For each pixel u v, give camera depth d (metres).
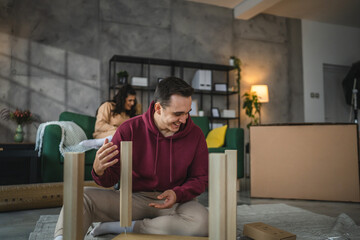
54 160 2.56
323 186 2.55
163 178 1.19
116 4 4.41
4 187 2.08
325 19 5.74
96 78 4.22
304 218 1.85
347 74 5.64
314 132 2.61
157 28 4.64
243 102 5.14
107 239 1.29
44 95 3.96
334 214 2.04
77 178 0.73
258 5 4.62
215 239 0.73
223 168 0.73
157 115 1.16
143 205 1.19
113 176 1.06
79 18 4.19
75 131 2.79
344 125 2.54
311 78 5.69
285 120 5.42
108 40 4.33
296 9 5.30
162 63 4.56
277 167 2.68
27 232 1.56
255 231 1.32
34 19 3.96
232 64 4.89
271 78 5.38
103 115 3.05
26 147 3.60
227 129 3.37
